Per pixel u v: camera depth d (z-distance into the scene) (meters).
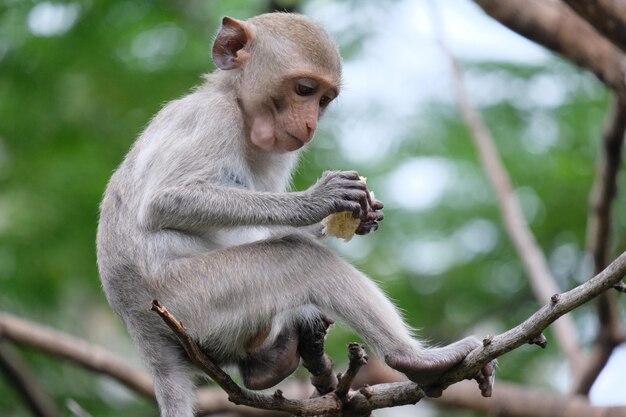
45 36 17.59
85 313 18.45
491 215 17.42
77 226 17.03
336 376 10.74
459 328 17.50
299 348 10.62
